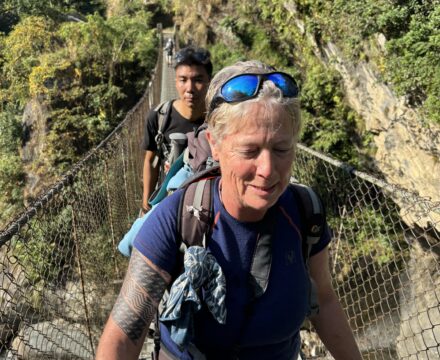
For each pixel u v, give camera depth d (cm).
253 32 1195
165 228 95
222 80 89
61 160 1603
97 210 285
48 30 1895
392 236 577
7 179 1666
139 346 91
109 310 301
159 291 93
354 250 477
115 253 337
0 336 153
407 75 502
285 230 100
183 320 92
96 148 286
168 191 155
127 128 435
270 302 96
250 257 96
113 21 1969
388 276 537
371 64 620
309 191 107
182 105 256
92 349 244
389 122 641
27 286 179
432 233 539
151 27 3144
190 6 1894
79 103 1666
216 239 95
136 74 1831
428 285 365
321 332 119
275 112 84
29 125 1702
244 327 96
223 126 87
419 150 593
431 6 473
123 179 394
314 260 112
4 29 2800
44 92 1638
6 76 1928
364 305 529
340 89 785
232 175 89
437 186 581
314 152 317
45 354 187
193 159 152
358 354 117
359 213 566
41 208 174
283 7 897
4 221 1639
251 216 95
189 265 90
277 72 88
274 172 86
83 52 1709
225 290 92
